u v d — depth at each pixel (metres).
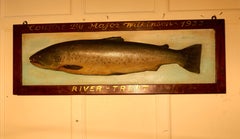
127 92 1.81
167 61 1.80
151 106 1.82
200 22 1.81
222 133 1.79
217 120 1.79
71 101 1.85
